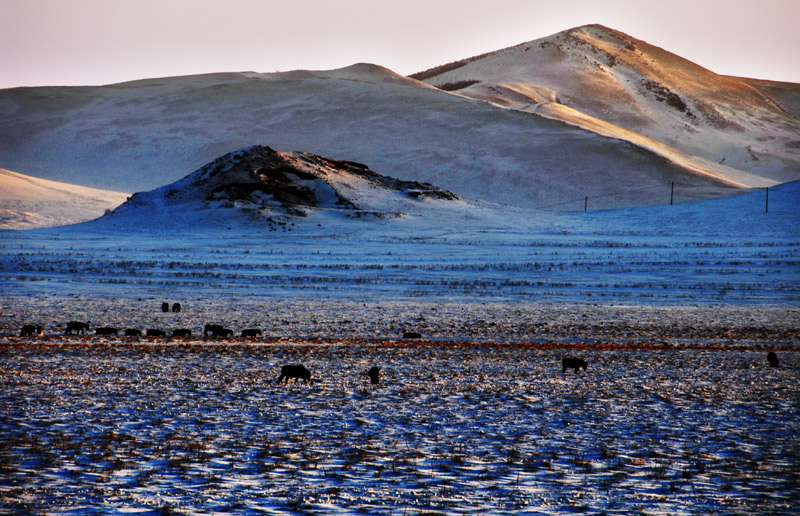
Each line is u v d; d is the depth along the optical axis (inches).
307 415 2337.6
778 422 2358.5
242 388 2785.4
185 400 2522.1
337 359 3681.1
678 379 3240.7
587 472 1790.1
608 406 2588.6
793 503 1576.0
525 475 1753.2
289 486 1626.5
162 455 1841.8
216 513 1444.4
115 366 3260.3
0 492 1517.0
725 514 1504.7
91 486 1582.2
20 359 3373.5
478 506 1521.9
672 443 2079.2
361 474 1732.3
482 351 4131.4
